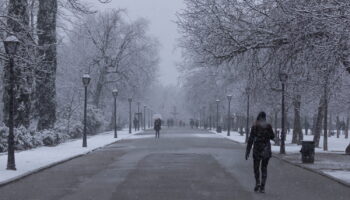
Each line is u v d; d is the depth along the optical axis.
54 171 18.73
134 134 60.47
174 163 21.67
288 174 18.33
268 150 13.51
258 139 13.55
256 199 12.29
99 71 64.00
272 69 22.42
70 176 17.09
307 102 28.31
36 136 31.70
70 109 47.56
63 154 25.89
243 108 51.84
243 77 25.53
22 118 30.17
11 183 15.26
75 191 13.55
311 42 18.02
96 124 57.69
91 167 20.17
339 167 20.23
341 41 16.03
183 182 15.28
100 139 45.28
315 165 21.08
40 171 18.64
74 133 47.12
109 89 68.56
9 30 20.75
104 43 63.91
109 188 14.04
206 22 23.08
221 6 22.77
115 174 17.58
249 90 25.77
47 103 33.97
